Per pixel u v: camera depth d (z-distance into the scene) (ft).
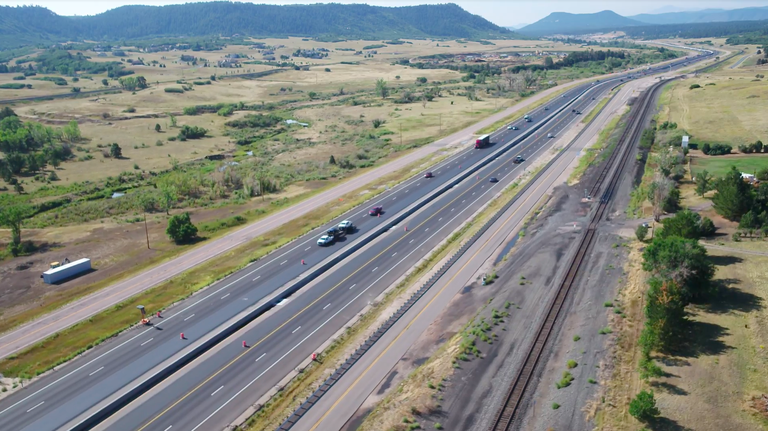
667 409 129.80
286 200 335.88
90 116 632.79
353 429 135.95
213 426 143.13
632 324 168.25
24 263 252.42
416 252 250.16
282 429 137.28
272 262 242.37
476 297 199.21
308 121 618.03
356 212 305.53
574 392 139.64
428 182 357.00
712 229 231.30
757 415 126.52
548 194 316.40
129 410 150.51
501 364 154.81
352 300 207.41
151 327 191.42
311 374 163.02
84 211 326.24
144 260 253.03
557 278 205.57
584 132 479.41
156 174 419.33
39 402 153.48
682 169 314.76
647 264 187.83
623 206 283.79
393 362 163.22
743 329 159.63
